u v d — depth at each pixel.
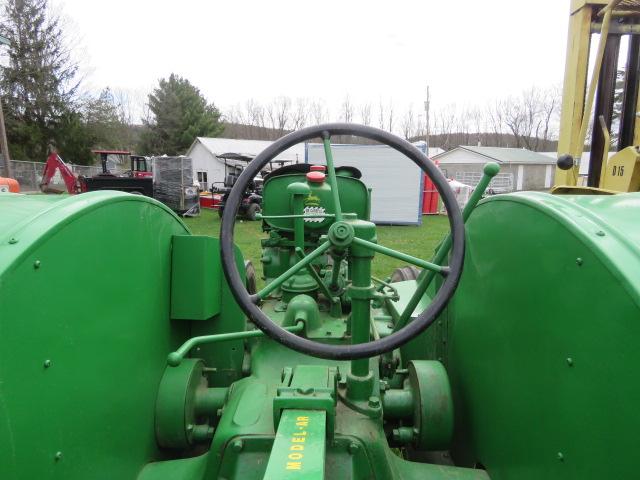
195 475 1.44
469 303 1.73
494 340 1.48
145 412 1.60
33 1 28.14
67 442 1.12
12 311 0.93
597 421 0.94
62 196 1.45
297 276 2.45
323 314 2.25
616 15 2.88
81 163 30.23
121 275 1.42
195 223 12.74
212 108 43.41
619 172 2.65
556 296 1.10
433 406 1.67
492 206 1.53
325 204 2.76
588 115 2.62
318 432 1.17
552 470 1.11
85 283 1.21
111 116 31.08
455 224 1.23
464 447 1.77
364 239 1.28
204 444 1.80
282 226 2.78
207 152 30.61
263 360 1.90
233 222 1.27
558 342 1.09
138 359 1.55
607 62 2.98
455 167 34.91
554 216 1.12
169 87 41.25
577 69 3.00
